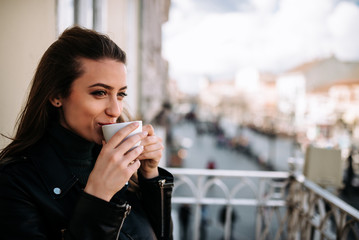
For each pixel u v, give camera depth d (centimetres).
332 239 184
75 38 64
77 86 62
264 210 279
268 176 275
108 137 64
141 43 569
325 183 233
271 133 2577
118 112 65
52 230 63
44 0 163
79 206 57
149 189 84
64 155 69
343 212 168
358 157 1034
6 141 135
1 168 61
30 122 68
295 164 260
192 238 582
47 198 62
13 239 56
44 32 164
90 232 56
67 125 68
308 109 2603
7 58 134
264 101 4228
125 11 377
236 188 282
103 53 63
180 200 282
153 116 1262
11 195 58
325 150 234
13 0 138
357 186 974
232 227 626
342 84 2883
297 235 240
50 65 64
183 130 4088
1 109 131
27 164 64
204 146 2588
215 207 844
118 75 64
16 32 140
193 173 279
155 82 1224
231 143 2458
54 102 66
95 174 58
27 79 151
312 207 215
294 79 2759
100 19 267
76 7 231
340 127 2162
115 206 58
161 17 1170
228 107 5003
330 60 3553
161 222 85
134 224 78
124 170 59
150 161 83
